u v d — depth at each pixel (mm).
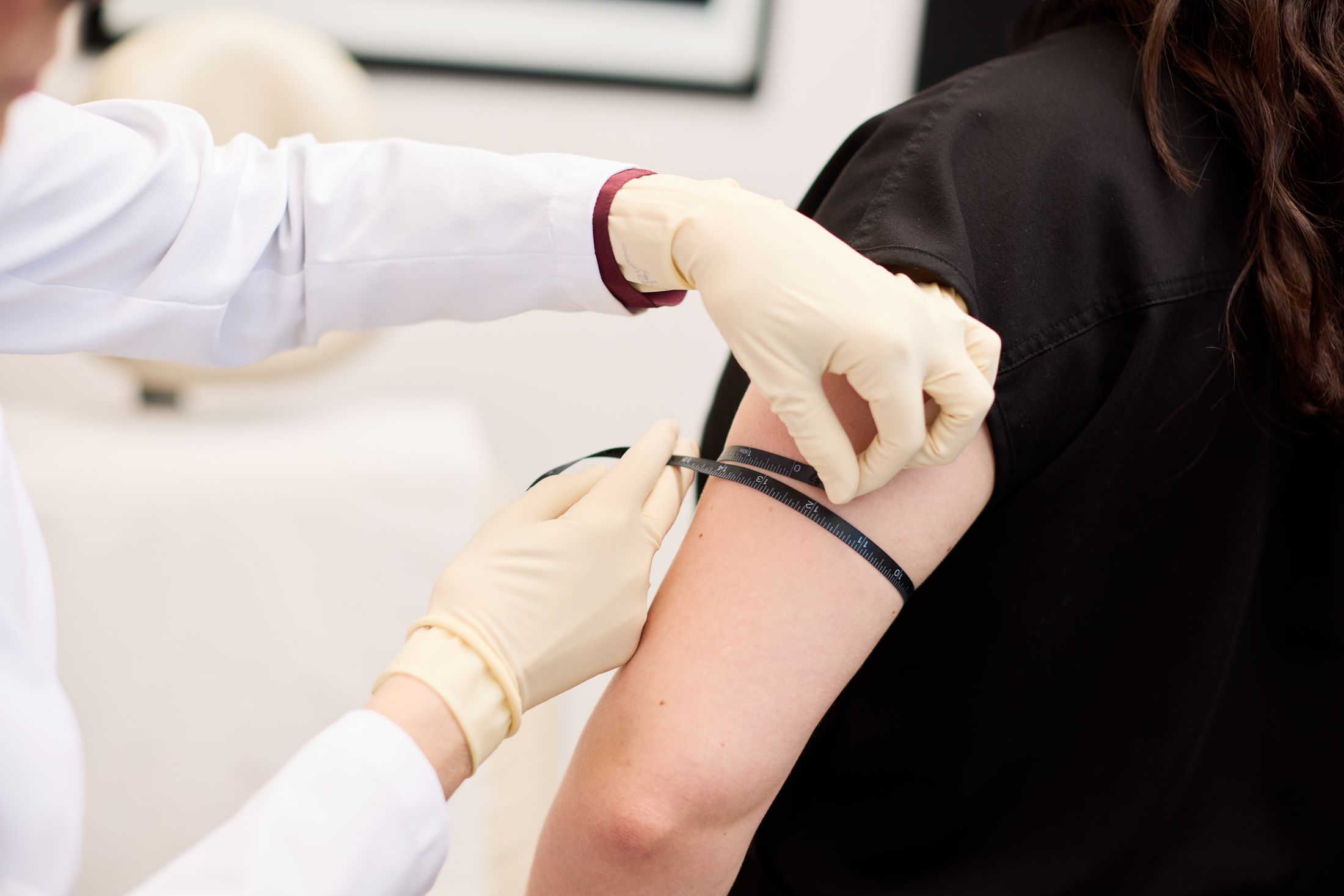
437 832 967
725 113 2367
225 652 1888
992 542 1035
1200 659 1060
